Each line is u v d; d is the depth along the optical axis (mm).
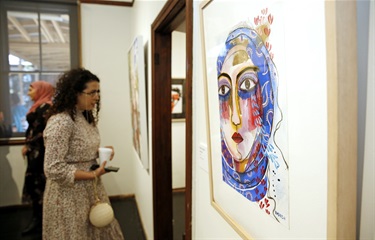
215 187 878
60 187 1458
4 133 3127
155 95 1977
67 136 1422
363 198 404
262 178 601
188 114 1097
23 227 2801
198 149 1054
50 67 3186
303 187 477
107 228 1690
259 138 598
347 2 382
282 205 537
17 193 3223
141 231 2754
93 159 1616
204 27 859
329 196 405
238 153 698
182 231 2756
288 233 525
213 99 832
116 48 3395
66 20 3197
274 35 521
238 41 650
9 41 3051
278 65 516
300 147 478
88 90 1521
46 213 1477
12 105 3113
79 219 1487
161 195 2062
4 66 3057
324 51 414
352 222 401
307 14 442
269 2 529
